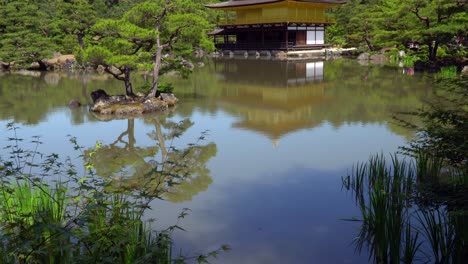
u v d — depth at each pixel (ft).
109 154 40.47
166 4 63.31
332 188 31.63
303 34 183.32
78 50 60.39
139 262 16.22
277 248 23.17
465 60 104.06
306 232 24.97
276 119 56.54
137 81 99.09
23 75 114.01
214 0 223.51
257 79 102.58
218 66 138.62
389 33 123.34
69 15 142.92
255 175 34.63
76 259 15.49
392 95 74.43
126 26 58.95
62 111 62.34
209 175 34.65
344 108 63.72
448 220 22.24
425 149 30.83
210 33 198.29
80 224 15.60
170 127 52.31
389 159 37.83
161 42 69.15
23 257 15.90
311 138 46.19
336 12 205.26
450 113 25.77
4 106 66.59
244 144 44.11
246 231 25.07
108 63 59.26
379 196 22.66
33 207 20.95
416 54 128.26
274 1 168.14
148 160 38.65
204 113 61.00
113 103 62.64
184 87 89.40
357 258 22.15
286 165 37.09
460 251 19.36
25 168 34.45
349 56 173.27
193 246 23.30
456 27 94.22
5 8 129.39
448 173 28.66
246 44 186.39
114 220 17.90
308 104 67.77
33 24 134.62
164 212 27.40
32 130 50.24
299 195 30.45
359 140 44.91
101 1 203.31
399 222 21.13
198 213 27.37
